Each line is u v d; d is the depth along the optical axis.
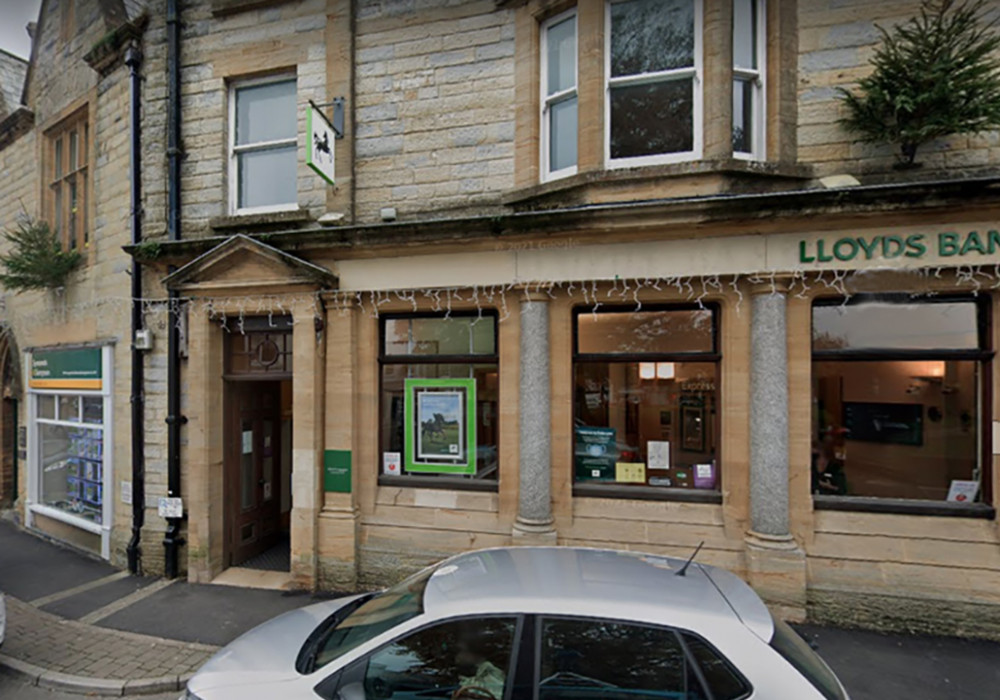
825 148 5.14
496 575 2.86
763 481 5.02
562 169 5.80
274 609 5.50
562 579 2.78
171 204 6.67
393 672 2.56
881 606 4.84
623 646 2.38
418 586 3.06
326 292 5.95
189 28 6.80
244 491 6.99
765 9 5.29
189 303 6.40
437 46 6.03
